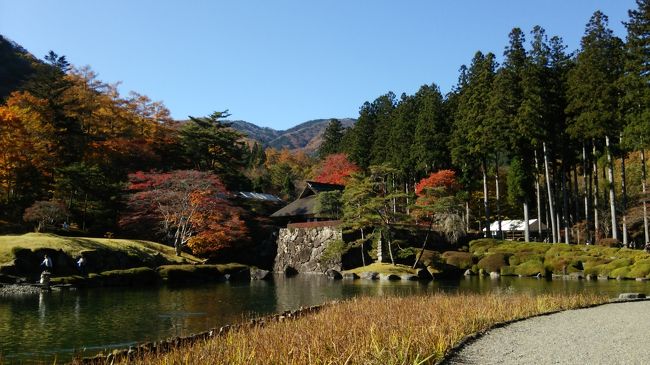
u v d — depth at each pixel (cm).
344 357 782
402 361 798
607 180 4962
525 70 4488
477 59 5200
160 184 4125
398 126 5869
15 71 7662
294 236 4572
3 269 2545
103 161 4716
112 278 2877
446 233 4691
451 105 5822
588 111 4094
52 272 2759
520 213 6412
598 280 3244
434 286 2934
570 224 5734
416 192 5206
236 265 3738
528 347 1020
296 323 1173
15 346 1223
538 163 5147
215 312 1806
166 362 799
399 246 4006
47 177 4197
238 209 4509
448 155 5619
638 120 3572
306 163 9550
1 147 3741
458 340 1075
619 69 4047
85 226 4134
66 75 5412
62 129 4434
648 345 1043
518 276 3703
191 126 5966
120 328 1468
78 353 1138
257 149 10306
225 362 770
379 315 1272
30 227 3716
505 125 4572
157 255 3544
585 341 1091
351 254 4131
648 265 3197
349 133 7725
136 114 5747
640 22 3488
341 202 4509
